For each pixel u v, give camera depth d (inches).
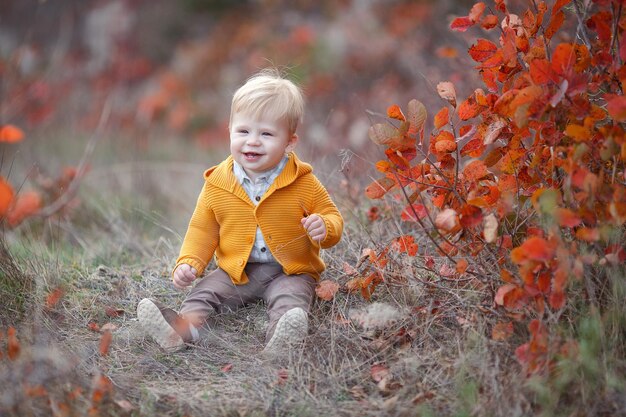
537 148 129.7
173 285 170.4
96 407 115.2
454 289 137.9
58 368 121.4
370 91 365.4
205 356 138.5
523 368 115.3
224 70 507.2
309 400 122.0
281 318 134.8
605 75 126.9
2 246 162.9
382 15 423.2
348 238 179.0
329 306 151.6
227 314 152.2
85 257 198.7
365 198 201.5
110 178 308.7
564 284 110.3
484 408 112.3
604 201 118.6
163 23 601.9
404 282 144.9
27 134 379.6
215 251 157.8
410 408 116.9
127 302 162.6
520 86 126.4
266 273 151.8
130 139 411.8
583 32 130.9
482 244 131.5
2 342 134.1
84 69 503.8
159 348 140.9
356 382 127.6
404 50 361.4
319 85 386.0
